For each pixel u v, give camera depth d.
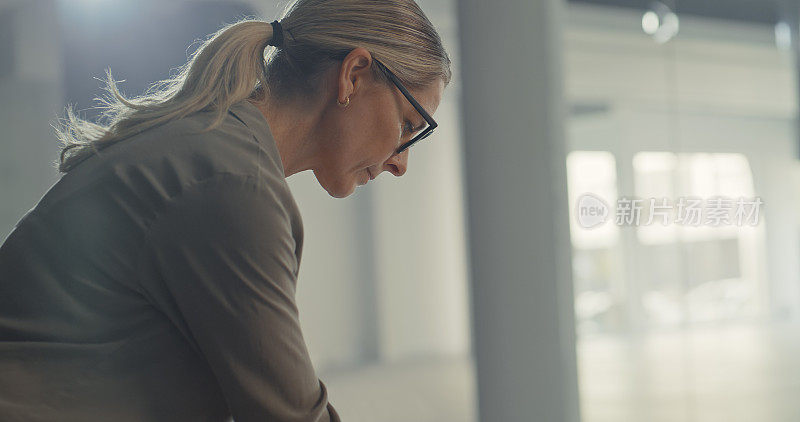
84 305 0.63
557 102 2.86
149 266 0.62
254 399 0.61
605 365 4.08
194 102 0.70
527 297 2.80
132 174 0.64
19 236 0.67
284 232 0.64
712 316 3.85
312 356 5.48
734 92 3.85
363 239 5.88
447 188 6.38
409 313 6.04
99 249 0.63
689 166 3.96
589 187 4.21
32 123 3.97
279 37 0.77
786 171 3.73
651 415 3.95
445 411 4.80
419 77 0.78
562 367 2.82
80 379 0.62
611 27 4.21
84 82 3.59
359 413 4.78
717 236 3.85
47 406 0.61
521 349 2.81
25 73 3.93
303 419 0.63
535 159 2.80
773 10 3.78
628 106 4.13
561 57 2.91
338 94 0.75
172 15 3.54
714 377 3.82
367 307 5.78
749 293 3.76
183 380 0.64
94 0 3.60
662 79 4.06
